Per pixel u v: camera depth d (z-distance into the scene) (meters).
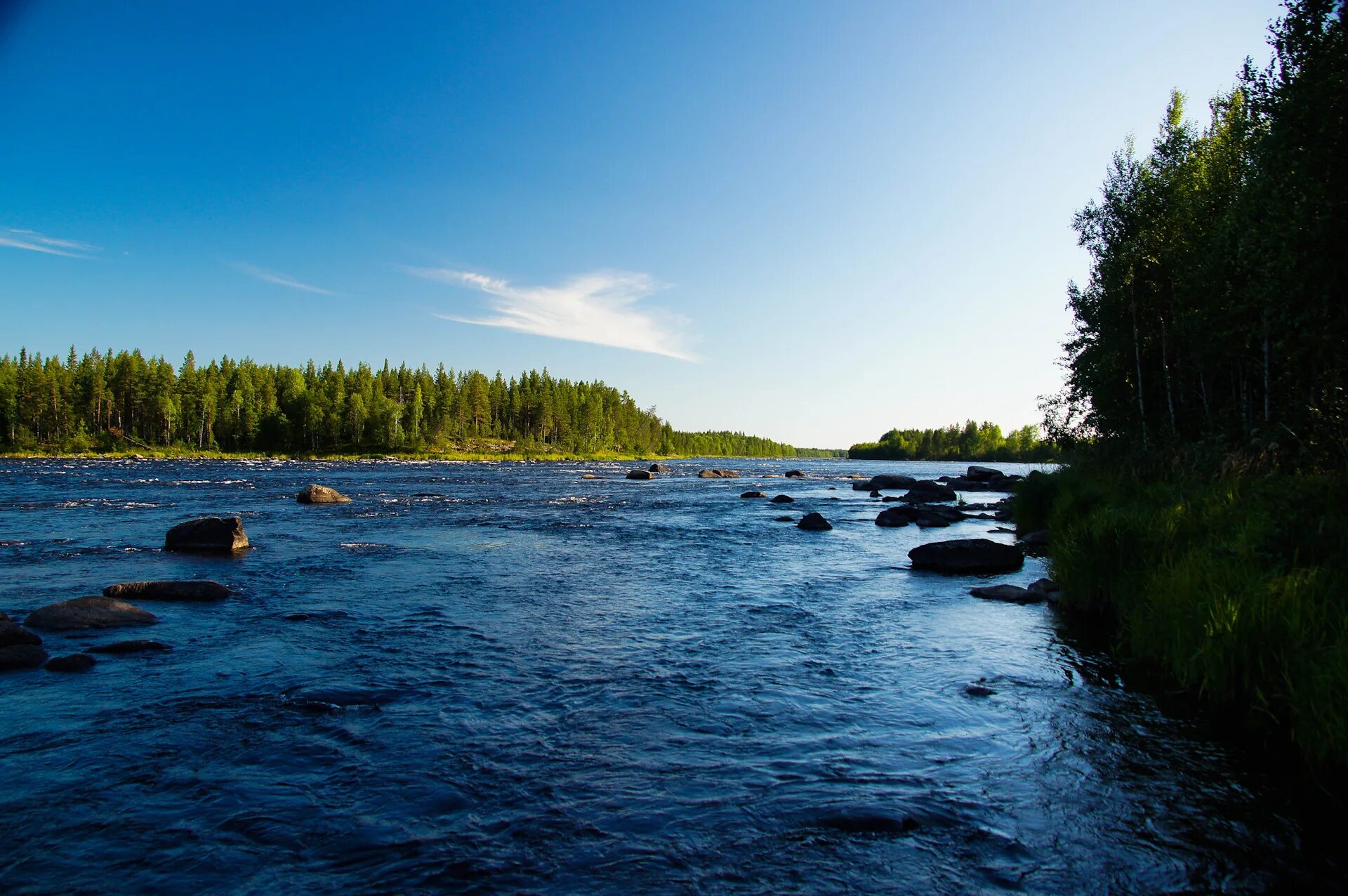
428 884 4.36
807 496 41.94
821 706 7.55
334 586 13.50
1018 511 23.80
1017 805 5.47
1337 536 8.70
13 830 4.92
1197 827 5.18
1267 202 15.88
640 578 14.95
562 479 59.31
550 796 5.52
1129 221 27.42
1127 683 8.33
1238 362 22.42
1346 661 5.97
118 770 5.87
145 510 27.02
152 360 120.69
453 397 138.25
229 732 6.66
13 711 7.07
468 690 7.93
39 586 13.03
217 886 4.33
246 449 114.19
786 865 4.63
